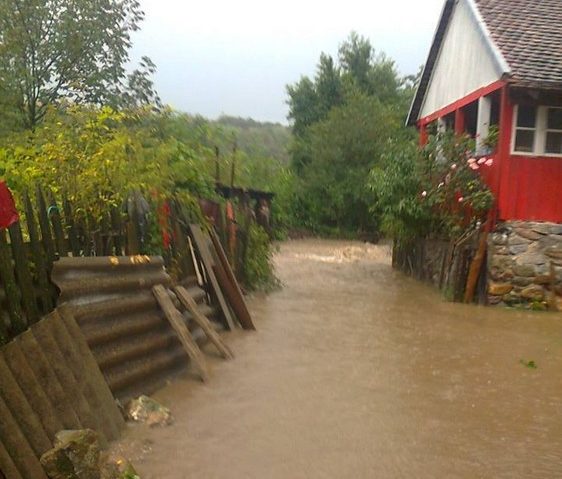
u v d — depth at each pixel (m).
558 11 14.09
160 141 11.09
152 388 6.18
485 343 8.80
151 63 14.70
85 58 13.60
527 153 12.22
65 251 5.71
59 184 7.20
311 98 36.75
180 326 6.77
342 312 10.82
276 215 22.47
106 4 13.75
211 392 6.27
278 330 9.15
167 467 4.61
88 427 4.74
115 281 6.12
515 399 6.37
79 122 8.87
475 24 13.71
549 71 11.70
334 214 31.64
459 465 4.80
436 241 14.84
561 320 10.78
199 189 10.80
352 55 37.84
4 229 4.77
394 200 15.56
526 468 4.78
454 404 6.17
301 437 5.23
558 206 12.27
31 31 13.00
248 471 4.59
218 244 9.49
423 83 18.27
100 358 5.48
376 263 19.83
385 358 7.78
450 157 13.62
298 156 34.59
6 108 12.53
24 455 3.92
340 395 6.31
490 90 12.82
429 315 10.86
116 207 6.94
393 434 5.36
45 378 4.52
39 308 5.20
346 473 4.61
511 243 12.09
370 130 31.69
